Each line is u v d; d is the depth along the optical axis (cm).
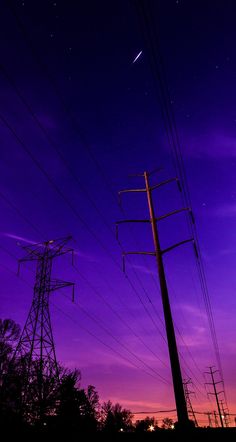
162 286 1458
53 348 2905
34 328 2994
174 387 1218
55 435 1788
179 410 1172
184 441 1114
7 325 2981
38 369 2241
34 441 1680
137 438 1510
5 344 2583
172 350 1284
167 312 1379
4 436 1719
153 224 1678
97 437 1614
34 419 1992
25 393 2053
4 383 2072
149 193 1808
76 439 1656
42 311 3120
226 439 1477
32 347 2856
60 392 2209
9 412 1920
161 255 1557
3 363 2272
